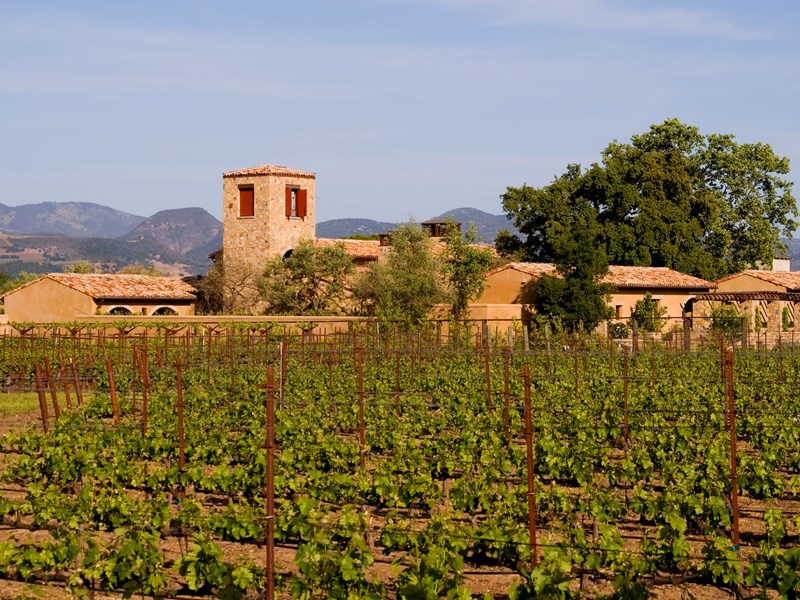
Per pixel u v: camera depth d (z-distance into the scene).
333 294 64.25
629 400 29.23
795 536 18.03
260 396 30.56
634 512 18.52
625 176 78.06
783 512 18.44
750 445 25.98
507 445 22.88
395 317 57.56
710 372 37.41
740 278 69.38
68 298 58.47
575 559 14.72
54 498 17.66
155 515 16.77
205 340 51.09
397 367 30.61
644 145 81.75
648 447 23.17
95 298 58.12
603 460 21.56
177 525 17.53
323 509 18.30
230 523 16.64
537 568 12.99
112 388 26.67
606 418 26.56
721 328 56.28
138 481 20.16
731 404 16.09
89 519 17.42
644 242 76.19
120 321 51.81
